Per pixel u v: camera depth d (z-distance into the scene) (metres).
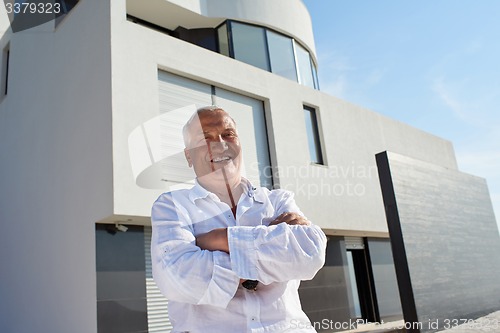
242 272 0.87
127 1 8.00
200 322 0.90
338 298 8.80
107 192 5.20
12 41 8.92
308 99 8.88
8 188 8.04
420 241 7.82
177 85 6.66
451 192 9.72
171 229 0.94
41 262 6.54
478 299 9.04
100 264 5.40
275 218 1.07
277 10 9.59
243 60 8.80
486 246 10.46
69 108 6.36
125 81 5.73
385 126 10.87
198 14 8.62
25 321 6.78
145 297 5.73
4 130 8.59
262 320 0.90
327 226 8.24
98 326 5.20
